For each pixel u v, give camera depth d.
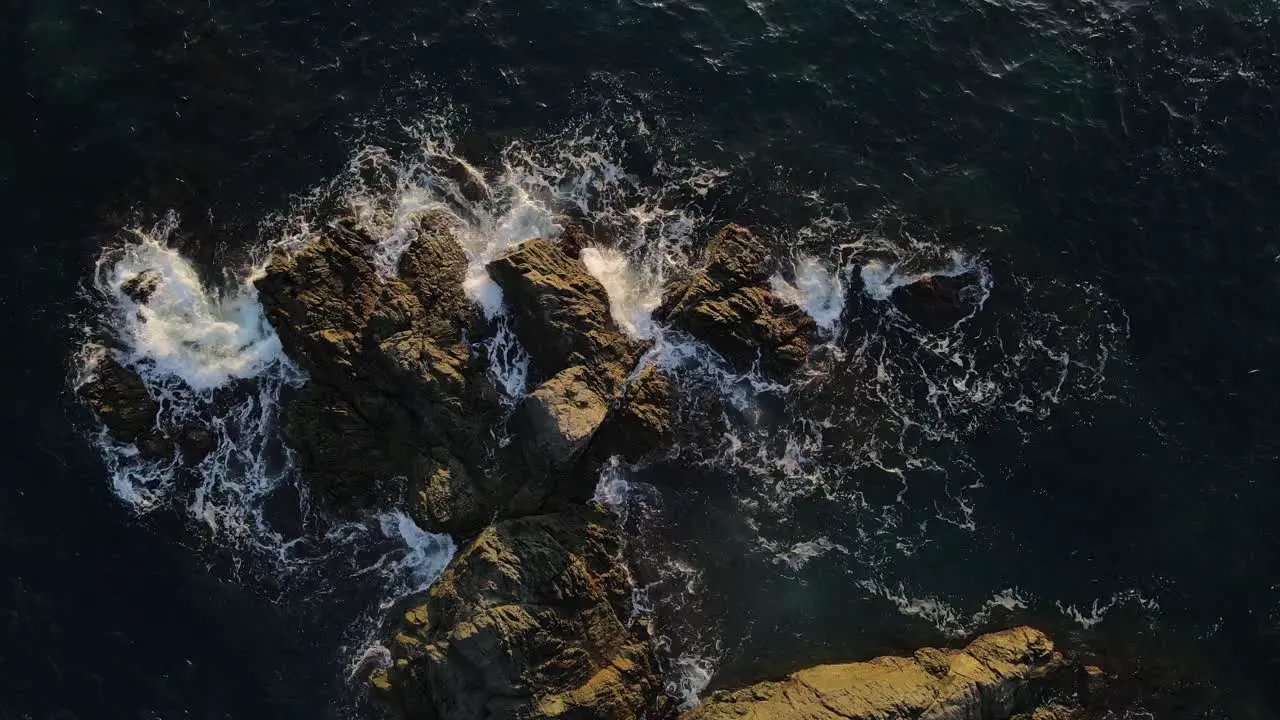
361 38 38.66
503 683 27.97
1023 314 36.16
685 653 32.16
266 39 38.31
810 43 39.97
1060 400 35.28
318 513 32.59
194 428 33.03
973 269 36.59
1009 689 30.81
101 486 32.09
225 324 34.00
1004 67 39.94
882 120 38.69
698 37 39.75
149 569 31.48
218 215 35.53
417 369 31.34
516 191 36.53
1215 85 39.88
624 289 35.41
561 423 30.64
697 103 38.53
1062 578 33.34
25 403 32.50
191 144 36.44
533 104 38.03
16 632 30.16
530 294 32.78
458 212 36.00
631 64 39.03
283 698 30.53
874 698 29.88
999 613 33.06
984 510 34.00
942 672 31.14
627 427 33.28
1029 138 38.59
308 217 35.84
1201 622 32.84
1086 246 37.06
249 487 32.72
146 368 33.34
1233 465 34.38
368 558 32.28
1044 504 34.12
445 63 38.50
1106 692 32.03
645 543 33.06
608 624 30.86
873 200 37.38
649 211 36.78
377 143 37.00
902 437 34.78
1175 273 36.72
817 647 32.50
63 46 37.09
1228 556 33.41
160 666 30.39
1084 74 39.91
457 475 31.59
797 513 33.78
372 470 32.38
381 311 31.88
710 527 33.44
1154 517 33.88
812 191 37.41
